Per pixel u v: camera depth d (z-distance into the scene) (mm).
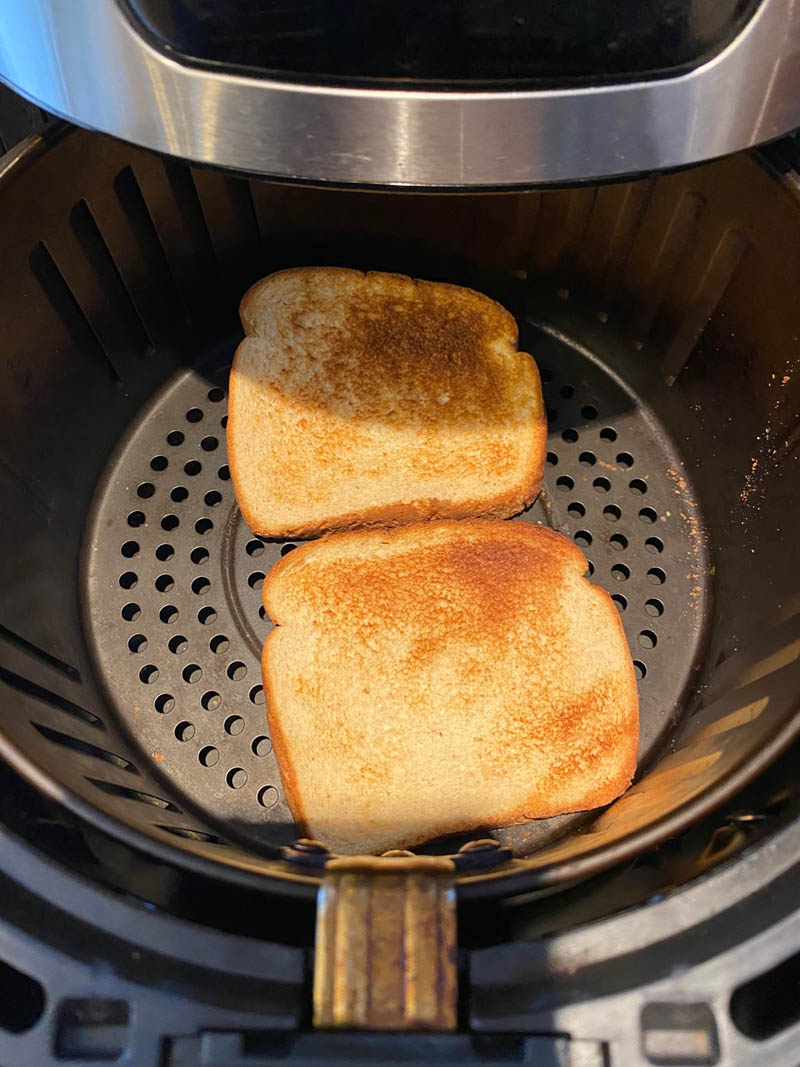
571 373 336
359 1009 156
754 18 167
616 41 169
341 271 315
